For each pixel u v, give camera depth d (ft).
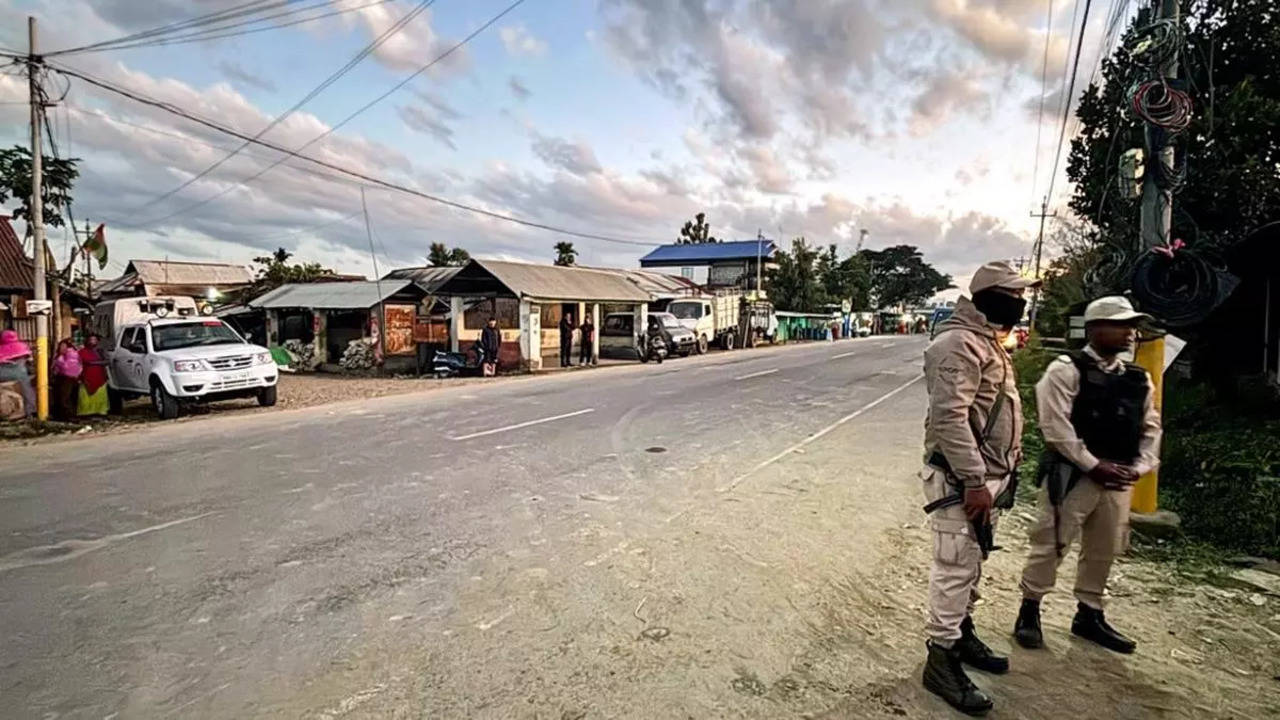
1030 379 45.73
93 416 43.34
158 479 23.94
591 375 67.21
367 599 13.74
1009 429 10.76
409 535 17.60
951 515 10.33
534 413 39.09
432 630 12.42
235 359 43.42
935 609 10.47
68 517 19.40
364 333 81.15
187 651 11.66
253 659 11.39
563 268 86.84
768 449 28.86
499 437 31.37
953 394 10.15
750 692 10.45
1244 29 36.50
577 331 94.32
